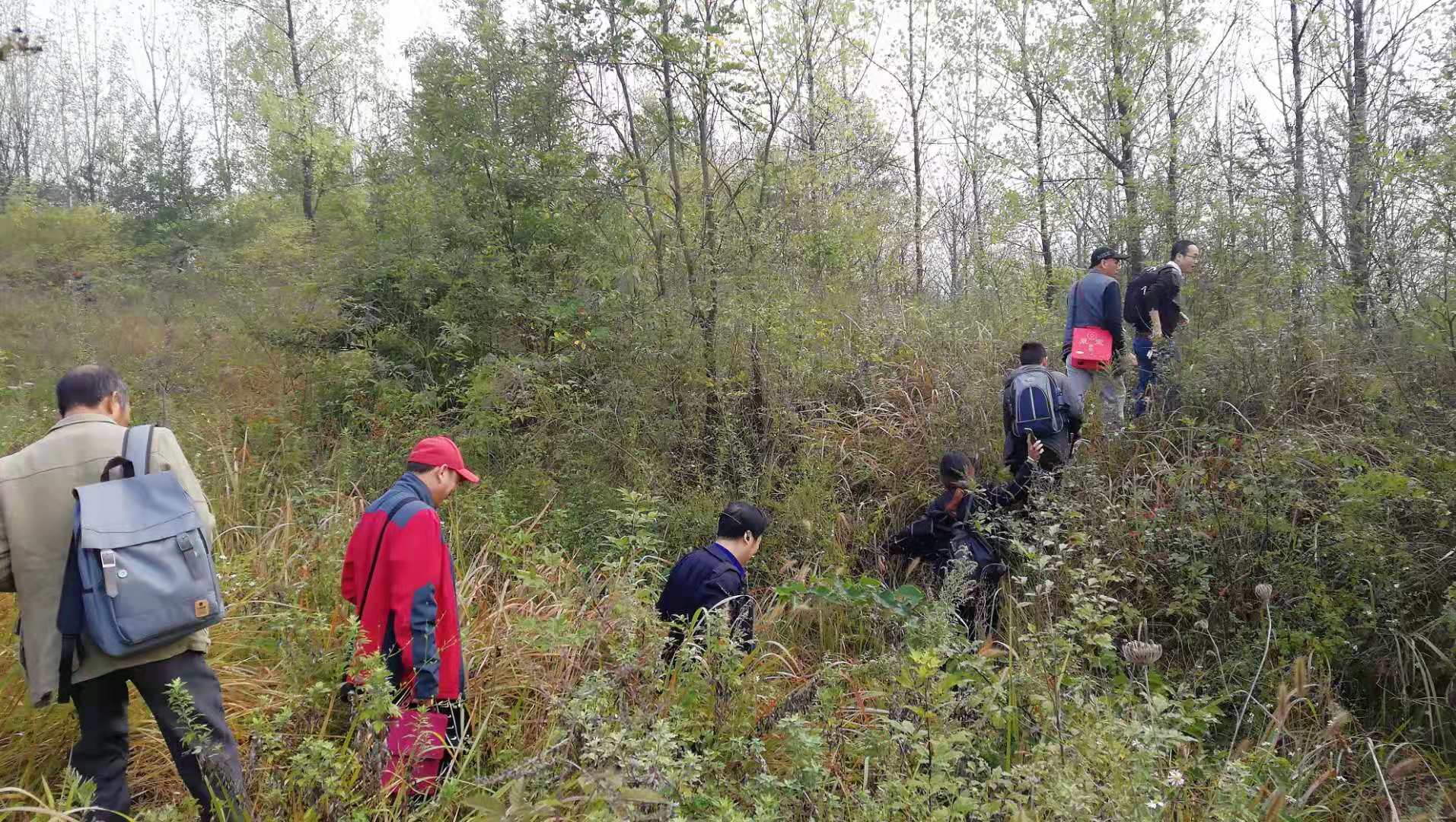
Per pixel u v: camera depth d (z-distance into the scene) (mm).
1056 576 4508
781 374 6465
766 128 7039
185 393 6945
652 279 7156
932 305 9172
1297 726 3963
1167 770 3227
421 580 3250
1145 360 6621
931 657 3178
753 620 4148
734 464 5883
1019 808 2727
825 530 5566
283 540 4938
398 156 9070
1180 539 4738
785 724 2875
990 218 10305
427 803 2732
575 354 6633
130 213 19469
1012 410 5762
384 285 8016
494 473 6008
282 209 13477
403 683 3193
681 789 2619
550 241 7598
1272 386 5738
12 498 2814
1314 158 6781
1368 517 4344
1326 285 6273
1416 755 3773
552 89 7562
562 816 2604
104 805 2893
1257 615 4477
